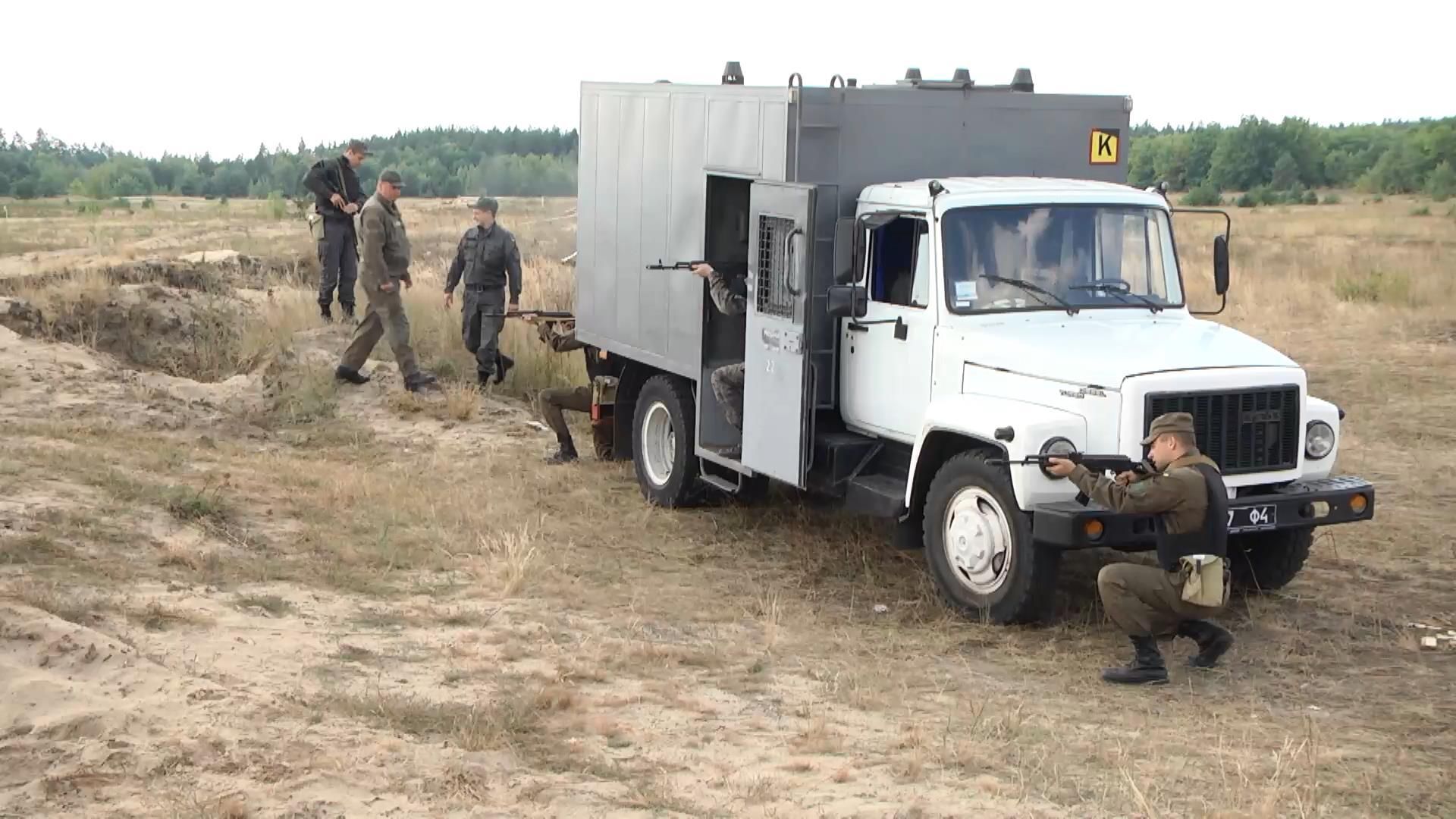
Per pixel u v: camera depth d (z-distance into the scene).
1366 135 93.69
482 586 8.99
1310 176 85.50
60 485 9.68
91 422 12.76
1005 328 8.98
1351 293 24.56
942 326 9.10
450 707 6.48
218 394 14.56
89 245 26.14
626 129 12.23
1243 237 40.53
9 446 10.79
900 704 7.21
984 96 10.22
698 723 6.69
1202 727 6.98
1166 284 9.56
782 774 6.01
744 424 10.48
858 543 10.70
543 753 6.04
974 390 8.93
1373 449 13.95
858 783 5.93
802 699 7.21
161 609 7.33
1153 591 7.56
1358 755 6.57
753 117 10.22
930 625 8.73
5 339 14.51
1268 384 8.43
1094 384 8.24
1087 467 8.12
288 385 15.05
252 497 10.49
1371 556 10.40
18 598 6.98
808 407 9.77
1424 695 7.56
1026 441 8.19
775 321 10.02
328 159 17.89
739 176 10.43
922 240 9.30
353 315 18.05
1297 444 8.55
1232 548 9.52
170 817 4.92
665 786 5.72
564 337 13.80
